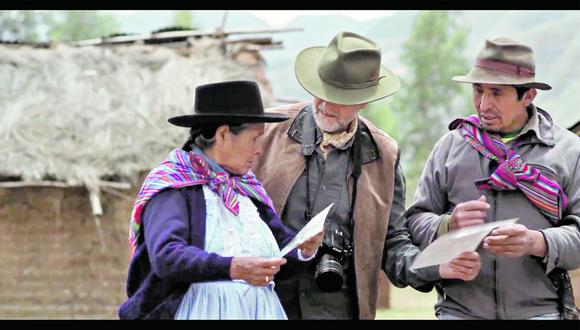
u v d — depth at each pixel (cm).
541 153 517
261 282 439
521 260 510
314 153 525
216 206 462
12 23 6762
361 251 520
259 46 1434
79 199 1252
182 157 468
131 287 465
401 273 519
